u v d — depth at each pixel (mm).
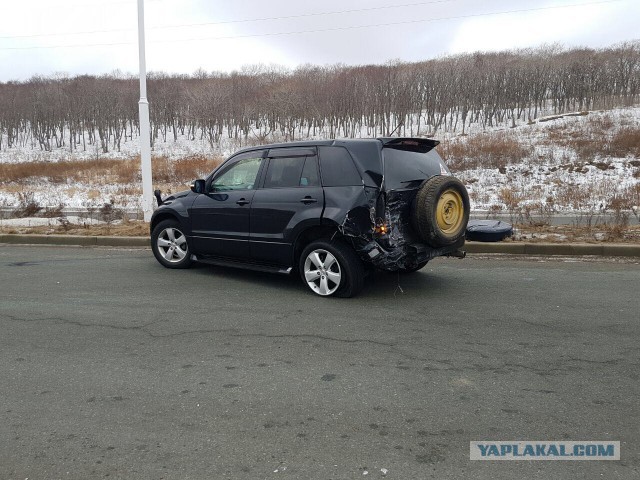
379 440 3061
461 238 6043
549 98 52781
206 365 4180
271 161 6473
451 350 4418
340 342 4629
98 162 30641
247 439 3092
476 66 51625
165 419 3340
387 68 54531
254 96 52875
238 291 6391
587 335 4738
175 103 56969
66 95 56875
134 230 10875
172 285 6738
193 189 7098
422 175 5887
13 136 59406
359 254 5566
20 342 4746
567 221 11367
